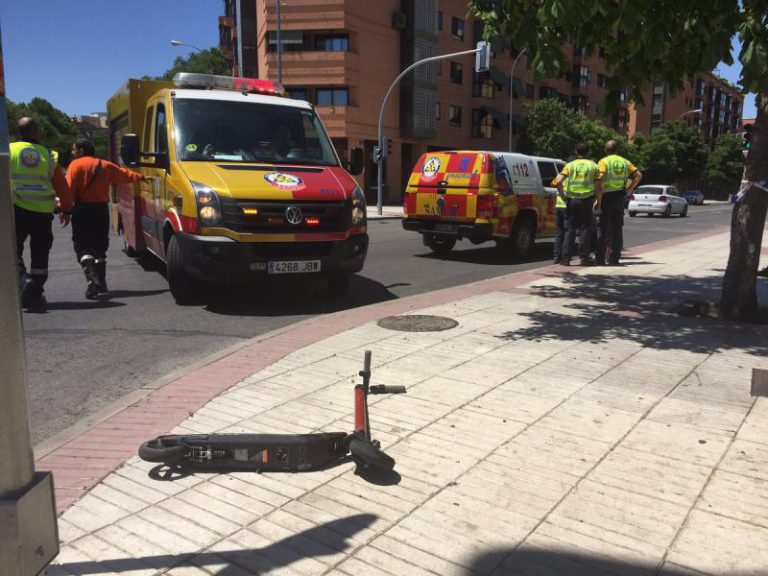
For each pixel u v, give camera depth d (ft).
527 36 17.40
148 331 21.26
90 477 10.52
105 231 27.07
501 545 8.61
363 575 7.97
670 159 212.23
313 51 121.90
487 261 40.68
